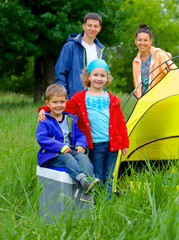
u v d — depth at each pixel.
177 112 3.87
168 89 3.70
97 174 3.33
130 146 4.04
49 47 12.82
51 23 12.72
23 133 5.85
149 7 22.06
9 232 2.47
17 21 11.65
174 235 2.01
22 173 3.45
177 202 2.39
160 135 4.13
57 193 2.96
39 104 10.80
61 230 2.40
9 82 24.03
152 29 21.97
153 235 2.09
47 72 13.45
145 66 4.42
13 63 13.41
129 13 14.09
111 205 2.57
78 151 3.12
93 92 3.42
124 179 3.80
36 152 4.35
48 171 3.07
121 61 22.36
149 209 2.39
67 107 3.43
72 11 12.51
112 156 3.36
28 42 11.82
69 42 4.27
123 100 8.15
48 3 11.97
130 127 3.70
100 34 13.52
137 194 2.65
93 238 2.29
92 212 2.62
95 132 3.33
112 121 3.32
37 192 2.97
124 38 14.20
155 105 3.66
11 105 12.18
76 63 4.22
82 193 2.84
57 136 3.15
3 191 3.32
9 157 4.35
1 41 12.04
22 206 3.04
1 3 11.29
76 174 2.84
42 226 2.58
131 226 2.21
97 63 3.35
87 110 3.35
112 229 2.31
